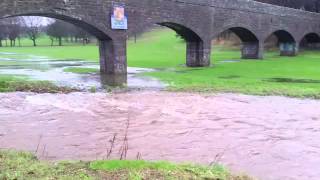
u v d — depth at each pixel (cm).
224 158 1264
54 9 3127
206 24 4653
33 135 1561
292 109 2130
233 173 1010
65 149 1359
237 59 5956
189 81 3200
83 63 5503
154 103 2283
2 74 3784
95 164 972
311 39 7950
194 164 1077
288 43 6900
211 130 1655
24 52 9000
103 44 3834
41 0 3047
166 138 1519
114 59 3706
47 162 1035
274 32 6481
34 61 5944
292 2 8700
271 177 1090
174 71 4100
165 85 2994
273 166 1191
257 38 5784
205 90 2744
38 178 849
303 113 2028
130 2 3728
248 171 1134
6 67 4756
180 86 2922
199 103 2288
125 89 2812
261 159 1260
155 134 1581
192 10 4409
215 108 2148
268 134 1594
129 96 2522
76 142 1455
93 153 1312
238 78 3425
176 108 2141
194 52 4747
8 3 2878
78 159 1213
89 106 2191
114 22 3597
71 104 2242
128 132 1614
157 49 9294
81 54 7856
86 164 980
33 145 1411
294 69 4272
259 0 8731
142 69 4372
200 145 1420
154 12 3956
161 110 2086
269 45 8306
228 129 1675
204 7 4588
